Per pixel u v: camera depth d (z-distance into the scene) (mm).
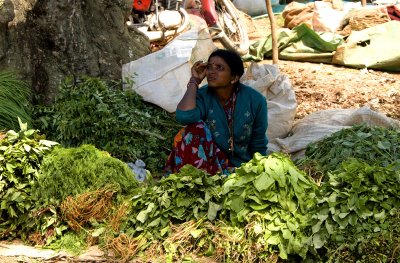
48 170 4781
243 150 5215
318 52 9805
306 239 4246
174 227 4488
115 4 7164
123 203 4680
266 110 5188
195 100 5027
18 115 5918
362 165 4387
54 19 6570
